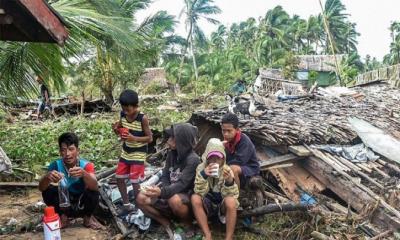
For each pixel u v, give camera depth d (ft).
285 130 20.35
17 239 14.79
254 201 15.79
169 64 110.42
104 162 25.80
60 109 50.90
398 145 20.72
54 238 12.64
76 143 14.69
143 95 69.26
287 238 14.58
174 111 48.91
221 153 13.82
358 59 132.57
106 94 57.93
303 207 14.80
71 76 54.60
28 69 23.00
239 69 116.88
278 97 37.11
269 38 132.67
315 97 34.88
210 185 14.33
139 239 14.74
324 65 104.27
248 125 21.30
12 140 31.71
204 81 98.63
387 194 16.55
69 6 21.49
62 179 14.64
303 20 150.82
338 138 21.20
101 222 16.19
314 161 18.81
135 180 15.85
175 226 15.21
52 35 11.13
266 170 18.86
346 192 17.03
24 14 10.72
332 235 14.42
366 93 36.73
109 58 28.32
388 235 14.57
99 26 20.93
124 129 15.49
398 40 113.29
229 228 13.94
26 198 19.71
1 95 23.72
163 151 23.48
